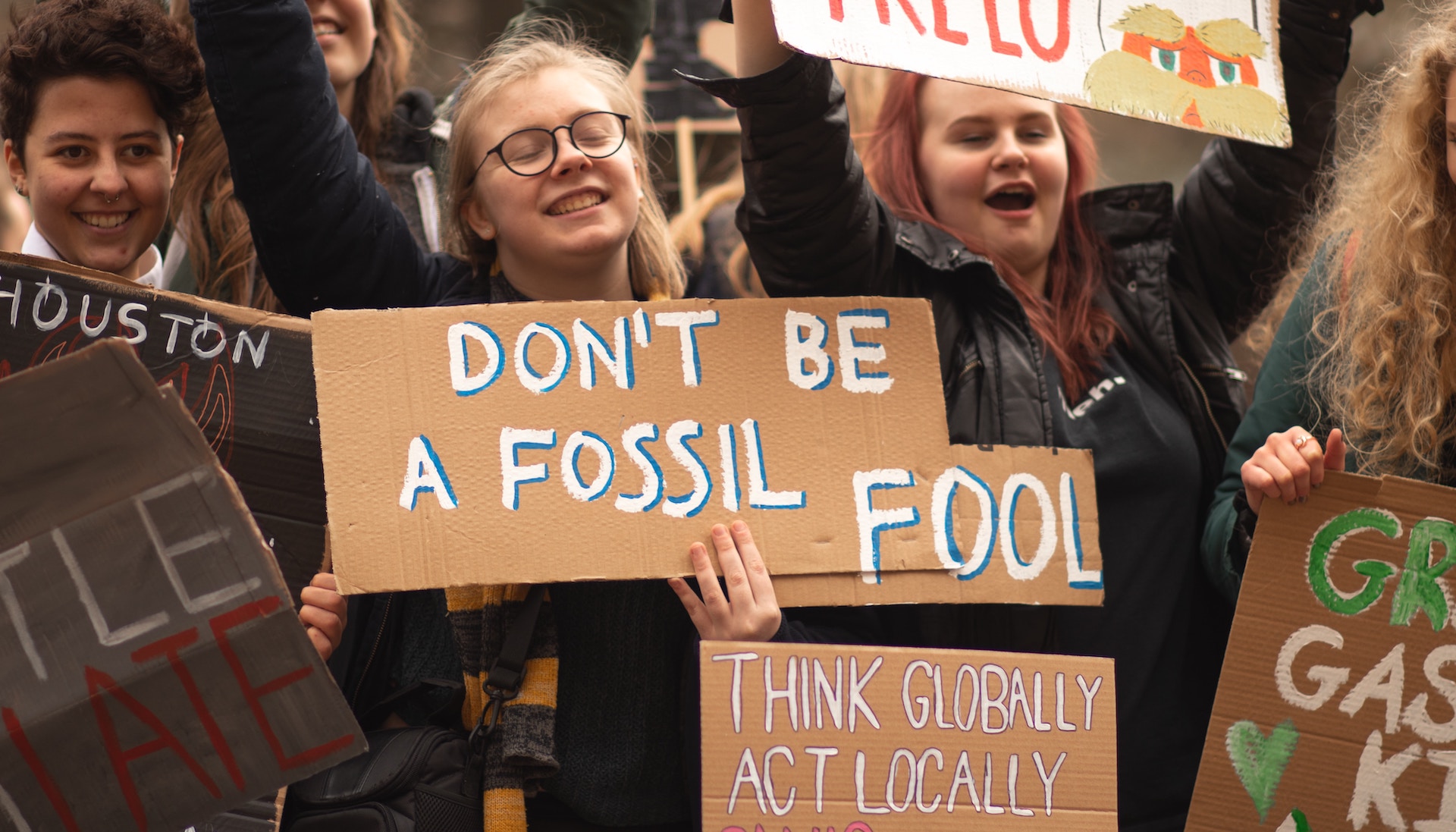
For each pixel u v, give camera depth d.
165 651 5.05
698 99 13.34
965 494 6.27
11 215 11.64
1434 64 6.56
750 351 6.23
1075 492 6.42
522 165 6.60
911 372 6.34
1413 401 6.51
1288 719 6.09
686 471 6.05
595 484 5.97
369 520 5.79
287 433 6.06
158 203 6.73
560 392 6.05
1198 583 7.07
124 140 6.58
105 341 4.95
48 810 5.01
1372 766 6.06
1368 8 7.63
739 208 6.64
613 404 6.07
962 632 6.56
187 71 6.74
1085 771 5.96
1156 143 18.33
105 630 5.04
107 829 5.04
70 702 5.00
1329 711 6.08
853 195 6.50
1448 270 6.59
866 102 10.15
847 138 6.38
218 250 7.96
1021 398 6.81
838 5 5.64
